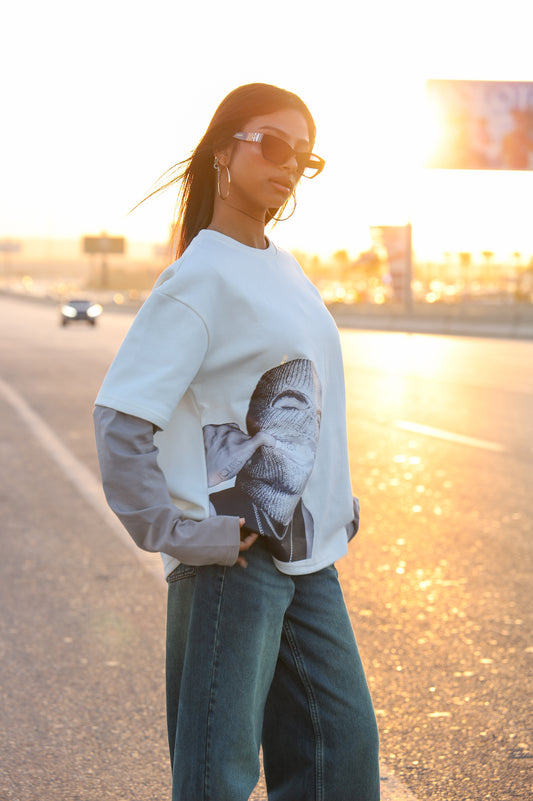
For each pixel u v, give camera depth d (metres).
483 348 26.11
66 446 9.44
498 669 3.84
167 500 1.85
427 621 4.42
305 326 1.96
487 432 10.41
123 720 3.43
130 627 4.41
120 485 1.83
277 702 2.05
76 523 6.44
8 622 4.46
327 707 1.99
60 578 5.18
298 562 1.94
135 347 1.86
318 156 2.00
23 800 2.87
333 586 2.04
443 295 88.31
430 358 21.97
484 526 6.22
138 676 3.83
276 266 2.00
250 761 1.92
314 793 2.00
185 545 1.83
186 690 1.92
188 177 2.06
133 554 5.67
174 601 2.03
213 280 1.88
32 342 28.39
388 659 3.95
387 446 9.56
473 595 4.79
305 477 1.92
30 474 8.11
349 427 10.94
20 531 6.23
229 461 1.91
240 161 1.96
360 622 4.41
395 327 41.34
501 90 36.16
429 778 2.98
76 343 27.92
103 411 1.85
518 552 5.58
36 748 3.21
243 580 1.91
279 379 1.91
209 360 1.90
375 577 5.13
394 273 48.03
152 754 3.18
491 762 3.07
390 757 3.12
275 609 1.94
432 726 3.33
